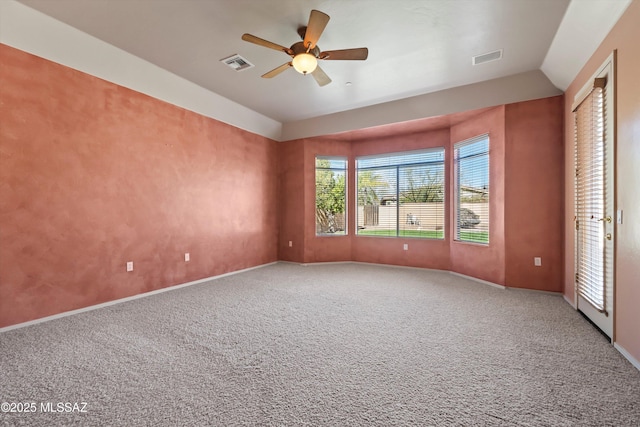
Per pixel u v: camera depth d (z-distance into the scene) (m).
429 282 4.46
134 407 1.61
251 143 5.49
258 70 3.73
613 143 2.33
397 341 2.44
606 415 1.55
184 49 3.25
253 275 4.97
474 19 2.73
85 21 2.75
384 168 5.83
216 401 1.67
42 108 2.86
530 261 3.91
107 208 3.38
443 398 1.69
